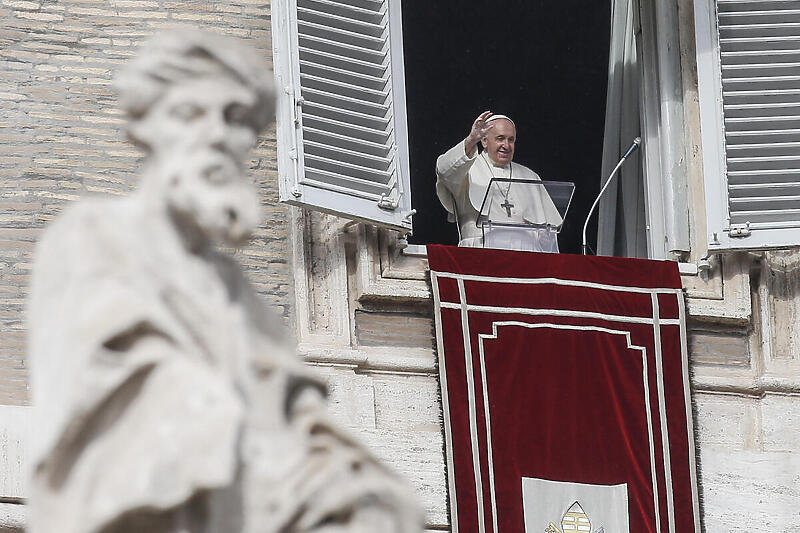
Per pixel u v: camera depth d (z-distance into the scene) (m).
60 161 41.78
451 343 41.66
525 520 40.91
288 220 42.44
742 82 44.88
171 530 11.09
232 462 10.99
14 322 40.25
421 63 60.06
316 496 11.48
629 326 42.88
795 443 43.12
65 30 42.69
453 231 58.94
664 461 42.06
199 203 11.89
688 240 44.94
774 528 42.28
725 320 43.81
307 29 42.50
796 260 44.66
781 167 44.53
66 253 11.61
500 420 41.44
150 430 11.03
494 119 47.62
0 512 37.12
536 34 59.97
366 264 42.03
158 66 12.18
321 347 41.16
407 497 11.70
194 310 11.81
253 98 12.27
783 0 45.28
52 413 11.07
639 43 47.34
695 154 45.31
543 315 42.38
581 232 58.81
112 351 11.23
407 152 42.88
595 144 59.78
